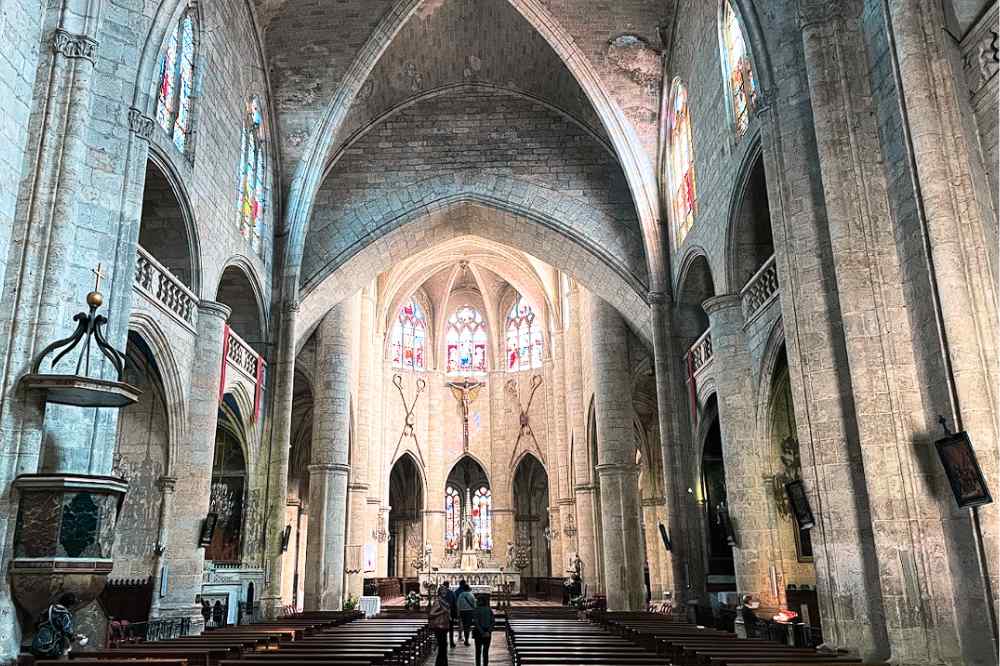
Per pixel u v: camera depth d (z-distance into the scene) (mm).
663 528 23000
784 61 14047
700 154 21297
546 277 41562
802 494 12547
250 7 22922
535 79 27094
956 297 9438
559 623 20781
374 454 40906
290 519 39531
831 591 11758
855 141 11906
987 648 9586
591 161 27312
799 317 12883
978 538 9055
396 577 48281
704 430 23141
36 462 11664
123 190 14141
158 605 16875
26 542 11164
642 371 31234
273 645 14070
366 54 24531
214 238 19969
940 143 9883
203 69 19234
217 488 26891
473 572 43469
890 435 10898
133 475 18422
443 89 27719
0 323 11820
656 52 24469
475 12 24891
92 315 11922
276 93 25000
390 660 11344
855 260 11531
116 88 14398
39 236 12250
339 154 27375
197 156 18703
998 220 9633
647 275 25703
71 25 13250
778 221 13625
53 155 12625
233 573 21234
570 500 39219
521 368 46969
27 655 10711
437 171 27375
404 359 46344
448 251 42750
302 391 36469
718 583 22125
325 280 26500
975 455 8914
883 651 11109
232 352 21000
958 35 10375
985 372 9211
